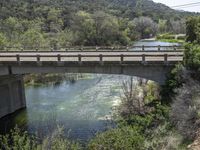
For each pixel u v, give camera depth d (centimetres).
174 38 11775
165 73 2631
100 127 2628
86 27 8856
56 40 7969
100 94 3866
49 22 11588
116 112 2655
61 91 4241
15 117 3238
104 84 4509
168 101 2327
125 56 2691
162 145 1562
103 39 8975
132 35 11675
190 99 1941
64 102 3616
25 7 13700
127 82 3672
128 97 2717
